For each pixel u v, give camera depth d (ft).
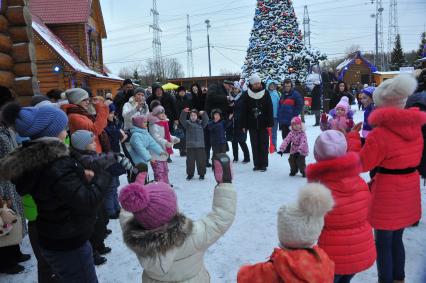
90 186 7.93
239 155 31.78
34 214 9.43
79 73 58.90
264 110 24.73
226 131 28.94
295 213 6.65
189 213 17.43
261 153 25.08
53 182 7.55
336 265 8.54
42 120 8.02
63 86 57.06
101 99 16.34
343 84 42.78
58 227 7.91
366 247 8.64
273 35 58.95
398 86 9.80
